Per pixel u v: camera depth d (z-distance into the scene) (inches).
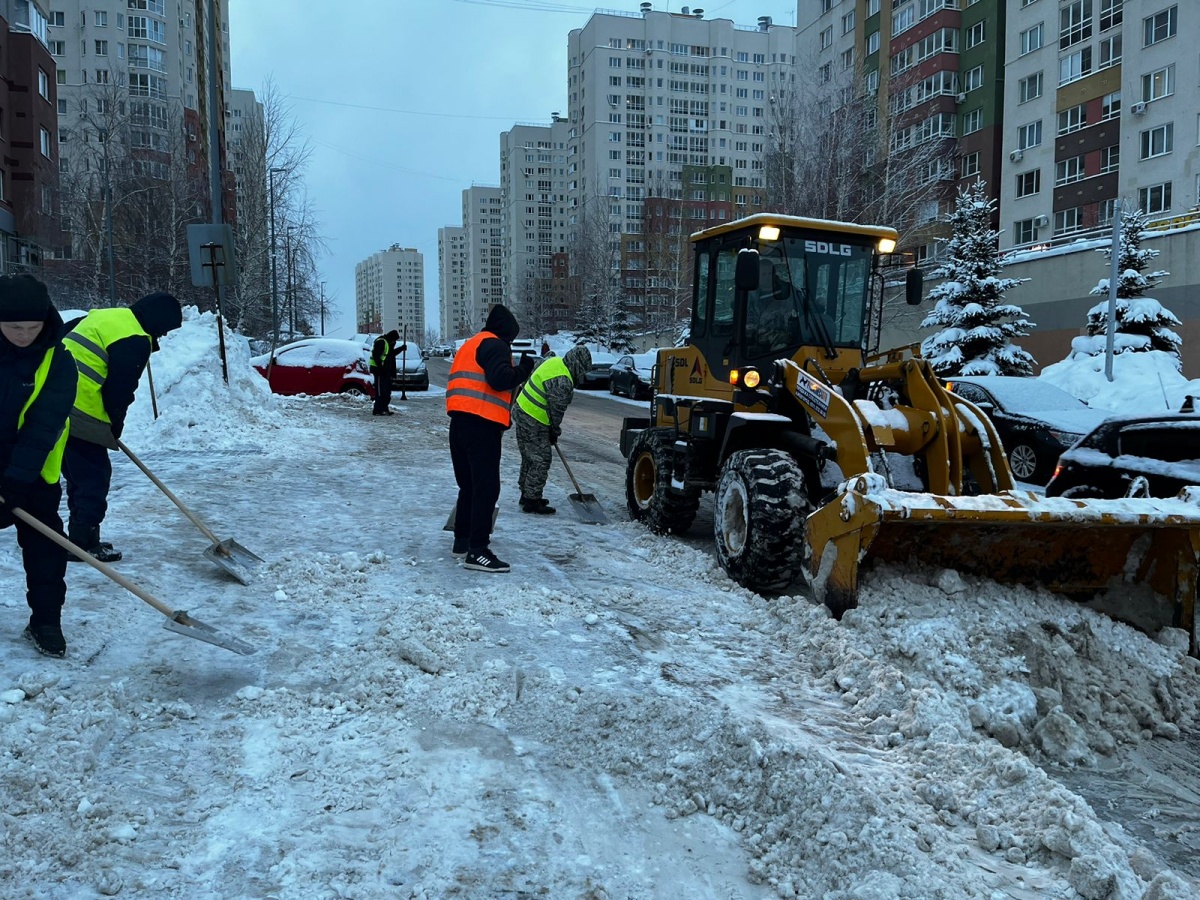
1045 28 1330.0
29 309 132.3
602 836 109.9
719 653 175.9
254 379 569.0
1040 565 194.7
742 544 226.7
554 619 189.5
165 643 163.8
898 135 1235.2
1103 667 166.4
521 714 143.5
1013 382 533.3
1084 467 264.5
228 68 3218.5
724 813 115.7
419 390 1024.9
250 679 151.0
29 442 138.1
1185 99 1091.9
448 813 112.3
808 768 114.7
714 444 269.9
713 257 283.1
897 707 146.2
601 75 3964.1
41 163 1470.2
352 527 275.6
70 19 2593.5
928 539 189.5
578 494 316.8
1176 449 245.8
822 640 175.8
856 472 206.7
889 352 246.2
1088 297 936.3
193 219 1439.5
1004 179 1432.1
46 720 123.9
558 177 4795.8
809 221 256.2
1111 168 1229.1
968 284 878.4
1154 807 128.6
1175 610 181.5
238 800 112.0
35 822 100.3
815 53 1461.6
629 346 2282.2
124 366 193.3
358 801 113.8
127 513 273.3
